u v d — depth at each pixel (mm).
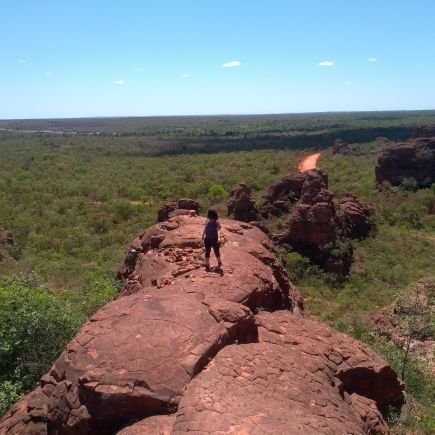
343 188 59469
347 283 30969
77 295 20891
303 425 7434
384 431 9531
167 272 13242
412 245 39469
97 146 134500
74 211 50875
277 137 147625
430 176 59562
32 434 8656
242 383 8391
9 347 12859
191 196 57000
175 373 8383
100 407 8086
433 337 19078
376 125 184000
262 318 11180
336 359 10406
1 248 35781
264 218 38562
